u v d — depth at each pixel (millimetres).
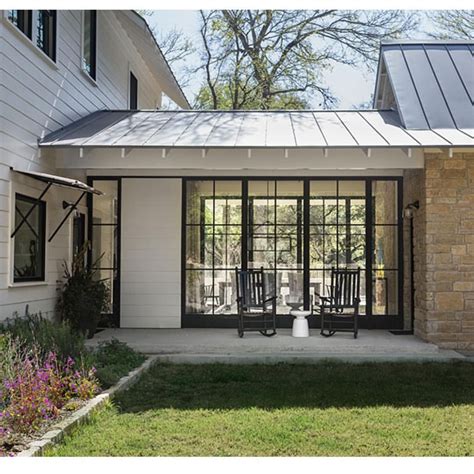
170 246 10609
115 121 9906
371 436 4930
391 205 10391
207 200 10578
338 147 8180
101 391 6180
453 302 8820
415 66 10977
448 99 9859
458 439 4863
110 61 12086
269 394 6387
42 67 8453
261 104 22250
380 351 8602
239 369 7715
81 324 9070
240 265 10469
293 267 10406
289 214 10430
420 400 6137
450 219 8852
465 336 8797
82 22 10203
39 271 8586
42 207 8648
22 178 7727
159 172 10578
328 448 4629
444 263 8844
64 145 8219
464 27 20375
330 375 7348
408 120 9328
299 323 9438
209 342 8859
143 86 15625
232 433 4980
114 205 10680
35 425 4738
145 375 7309
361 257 10352
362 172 10367
